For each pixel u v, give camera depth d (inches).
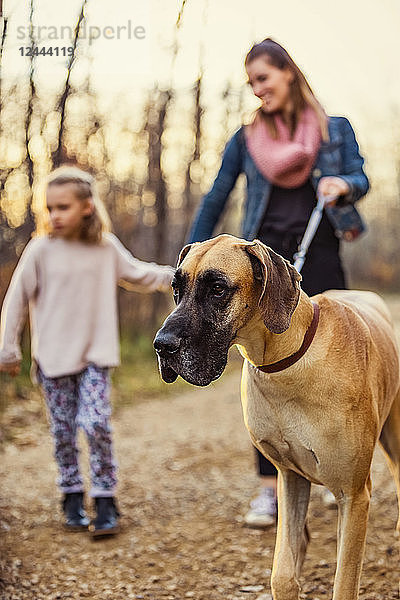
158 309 439.5
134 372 362.9
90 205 155.9
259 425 105.6
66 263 155.9
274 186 146.5
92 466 154.7
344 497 103.1
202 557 143.8
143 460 217.5
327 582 130.0
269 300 94.1
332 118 146.0
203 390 348.2
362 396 101.3
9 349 152.7
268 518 156.4
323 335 101.3
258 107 147.3
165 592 129.5
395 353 118.3
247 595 127.6
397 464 122.0
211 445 234.7
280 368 99.5
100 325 157.8
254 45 142.4
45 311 156.6
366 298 126.2
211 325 94.0
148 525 161.2
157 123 379.6
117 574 136.6
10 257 259.9
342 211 143.6
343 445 100.0
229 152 153.3
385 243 1198.9
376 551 141.4
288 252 145.3
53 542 151.3
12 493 182.1
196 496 181.2
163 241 419.8
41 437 241.4
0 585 130.6
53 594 128.3
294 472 110.8
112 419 280.8
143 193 417.7
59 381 157.9
